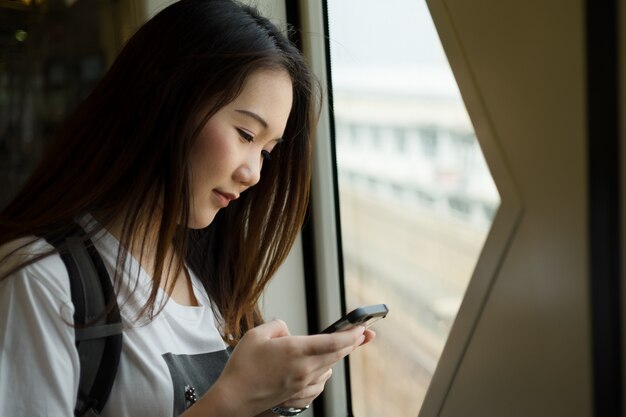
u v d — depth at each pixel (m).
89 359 1.11
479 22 1.23
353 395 2.00
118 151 1.18
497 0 1.18
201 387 1.23
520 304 1.22
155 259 1.17
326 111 1.93
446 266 1.60
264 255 1.42
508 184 1.22
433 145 1.58
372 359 1.90
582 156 1.04
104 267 1.14
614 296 1.02
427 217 1.63
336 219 1.98
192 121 1.15
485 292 1.31
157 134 1.16
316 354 1.07
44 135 2.25
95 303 1.12
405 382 1.78
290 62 1.24
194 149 1.17
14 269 1.09
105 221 1.17
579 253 1.07
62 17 2.19
